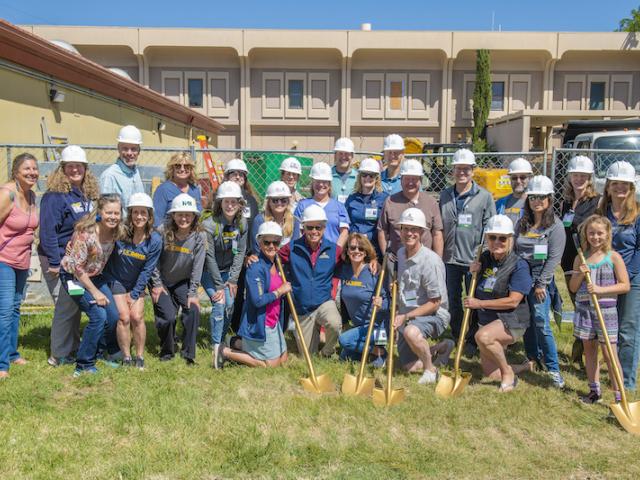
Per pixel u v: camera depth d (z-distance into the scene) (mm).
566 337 6629
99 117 13602
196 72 30219
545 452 4035
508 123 26953
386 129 30984
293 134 31000
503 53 30016
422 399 4879
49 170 8859
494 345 5133
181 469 3678
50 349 5949
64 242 5500
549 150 28031
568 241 5648
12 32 9164
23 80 10195
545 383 5340
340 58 30219
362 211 6328
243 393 4953
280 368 5566
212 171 12953
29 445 3926
